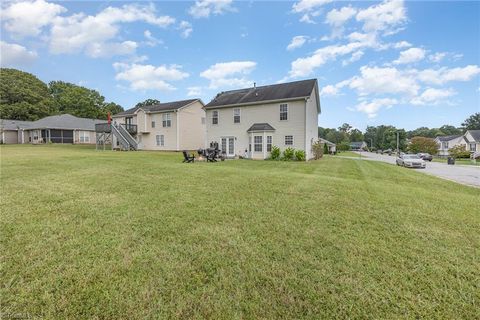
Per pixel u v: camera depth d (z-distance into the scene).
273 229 3.63
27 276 2.32
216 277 2.41
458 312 1.99
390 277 2.46
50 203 4.62
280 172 10.23
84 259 2.65
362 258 2.83
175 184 6.70
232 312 1.95
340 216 4.27
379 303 2.08
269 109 20.23
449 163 24.67
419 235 3.53
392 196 6.00
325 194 5.88
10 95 42.41
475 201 5.97
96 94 54.16
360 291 2.23
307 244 3.16
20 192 5.41
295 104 19.22
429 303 2.09
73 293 2.11
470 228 3.89
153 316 1.88
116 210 4.30
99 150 25.02
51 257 2.67
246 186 6.62
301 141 19.05
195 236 3.33
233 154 21.86
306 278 2.42
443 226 3.95
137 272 2.44
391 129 75.31
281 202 5.08
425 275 2.51
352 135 105.88
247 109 21.17
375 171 13.45
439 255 2.93
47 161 11.38
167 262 2.64
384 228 3.78
